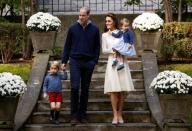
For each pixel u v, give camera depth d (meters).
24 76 14.59
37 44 15.70
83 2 19.89
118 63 12.15
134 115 12.67
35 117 12.67
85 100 12.27
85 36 12.23
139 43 15.73
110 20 12.41
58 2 19.80
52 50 15.80
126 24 12.34
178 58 16.39
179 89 11.48
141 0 19.61
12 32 16.59
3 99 11.65
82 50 12.19
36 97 13.20
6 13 19.16
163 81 11.62
